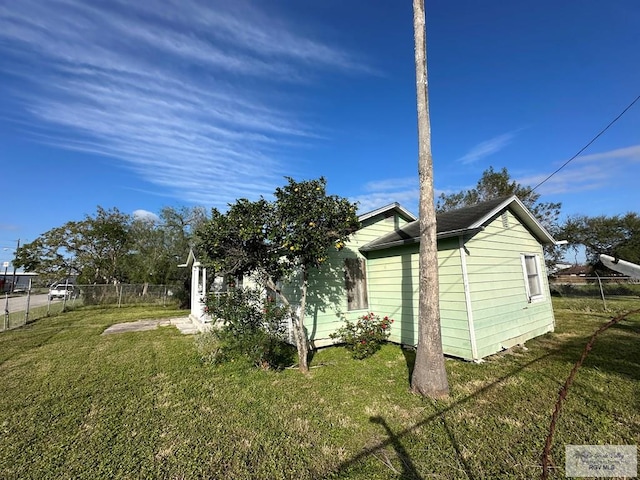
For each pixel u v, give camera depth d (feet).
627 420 11.49
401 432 11.19
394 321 25.38
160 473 9.14
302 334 19.03
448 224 22.63
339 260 26.78
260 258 18.11
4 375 19.06
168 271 76.74
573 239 85.46
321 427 11.78
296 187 17.48
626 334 25.86
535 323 26.30
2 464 9.70
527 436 10.62
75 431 11.82
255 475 8.97
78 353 24.63
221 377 18.08
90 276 84.02
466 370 17.83
